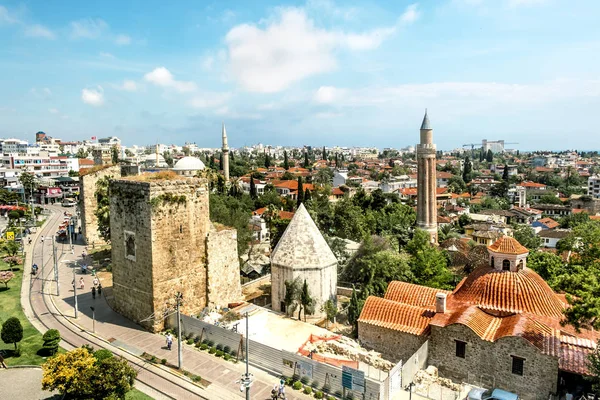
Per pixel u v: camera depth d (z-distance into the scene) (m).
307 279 48.66
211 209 69.56
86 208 85.44
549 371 31.42
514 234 96.56
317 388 33.72
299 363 34.75
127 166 87.31
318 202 101.12
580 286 32.94
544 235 107.38
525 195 176.00
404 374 33.56
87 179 85.06
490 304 37.72
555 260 55.09
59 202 156.12
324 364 33.31
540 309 36.22
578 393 30.88
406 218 96.88
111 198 48.00
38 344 40.97
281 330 44.16
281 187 168.75
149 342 41.72
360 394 31.45
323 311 49.31
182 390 33.34
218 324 43.44
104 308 50.94
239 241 71.00
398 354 39.06
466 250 81.44
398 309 40.75
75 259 75.19
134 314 46.56
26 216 115.88
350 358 36.91
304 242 49.81
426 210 85.88
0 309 50.50
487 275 39.41
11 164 166.75
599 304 29.20
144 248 43.94
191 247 47.00
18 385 33.84
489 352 34.12
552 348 31.45
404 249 74.00
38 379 34.84
